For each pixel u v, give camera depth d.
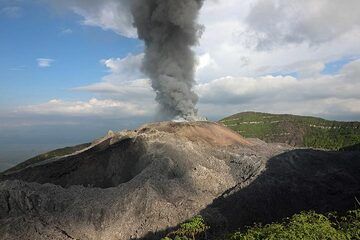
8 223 90.81
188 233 76.69
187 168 106.81
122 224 86.06
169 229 82.88
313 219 37.31
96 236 85.06
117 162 122.62
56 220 91.12
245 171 107.56
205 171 104.25
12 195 98.31
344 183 101.25
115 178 118.00
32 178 126.75
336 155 119.12
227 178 104.69
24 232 87.75
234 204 89.50
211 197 94.69
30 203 96.69
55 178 123.56
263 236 36.31
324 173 106.25
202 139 135.38
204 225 77.62
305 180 100.31
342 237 34.47
